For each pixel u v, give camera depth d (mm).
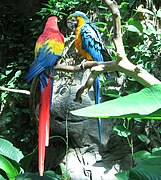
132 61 4773
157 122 4652
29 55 6152
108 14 4965
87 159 4914
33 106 2932
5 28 6348
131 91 4660
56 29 3121
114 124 4762
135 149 4770
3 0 6418
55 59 2939
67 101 4965
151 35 4793
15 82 5961
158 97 1077
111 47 4691
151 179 1111
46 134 2580
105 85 4777
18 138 5785
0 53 6266
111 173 4730
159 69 4715
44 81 2857
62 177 4898
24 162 3879
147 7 4945
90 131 4895
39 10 6191
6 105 5887
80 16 4133
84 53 4172
